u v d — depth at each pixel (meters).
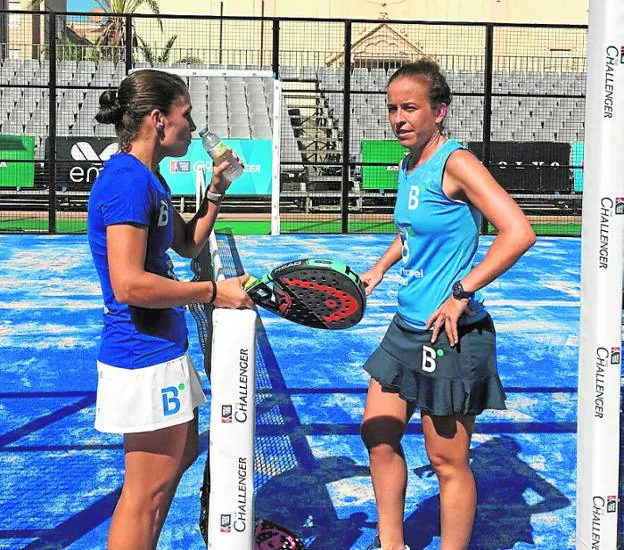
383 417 3.27
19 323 8.16
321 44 35.00
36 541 3.73
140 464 2.72
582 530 2.61
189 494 4.25
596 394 2.53
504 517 4.05
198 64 24.58
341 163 16.44
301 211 20.70
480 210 2.95
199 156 17.05
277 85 15.98
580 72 25.02
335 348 7.41
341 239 15.66
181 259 12.52
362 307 2.73
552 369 6.86
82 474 4.50
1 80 23.69
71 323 8.20
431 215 3.04
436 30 35.09
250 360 2.41
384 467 3.29
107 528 3.87
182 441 2.79
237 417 2.41
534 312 9.09
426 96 3.03
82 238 15.29
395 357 3.18
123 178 2.59
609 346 2.51
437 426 3.12
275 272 2.66
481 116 24.48
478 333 3.06
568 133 24.61
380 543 3.32
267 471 4.55
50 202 15.73
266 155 16.70
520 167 19.25
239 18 15.59
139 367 2.65
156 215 2.68
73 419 5.40
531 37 35.41
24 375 6.38
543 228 18.67
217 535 2.45
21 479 4.42
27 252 13.26
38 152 21.84
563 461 4.81
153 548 2.83
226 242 14.89
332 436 5.14
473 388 3.04
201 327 5.01
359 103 23.98
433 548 3.70
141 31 34.72
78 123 22.97
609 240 2.47
